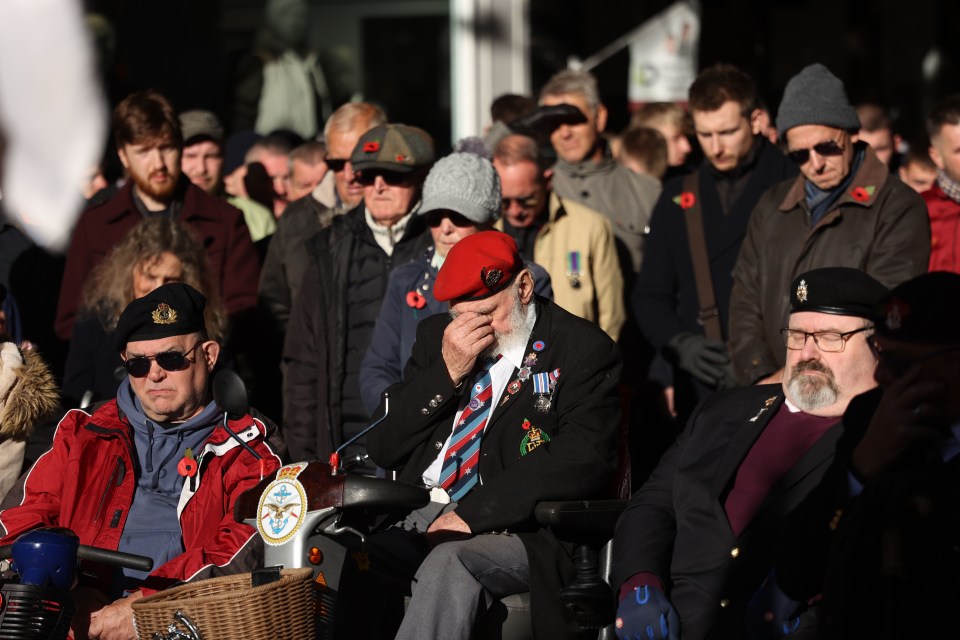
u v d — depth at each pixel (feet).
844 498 35.88
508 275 44.24
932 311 34.01
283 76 94.07
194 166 74.79
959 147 61.62
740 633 38.78
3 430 48.14
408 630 40.14
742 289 56.18
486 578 41.32
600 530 42.04
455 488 44.47
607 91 115.24
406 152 55.62
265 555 40.29
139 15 85.61
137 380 45.57
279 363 63.98
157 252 53.57
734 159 61.52
